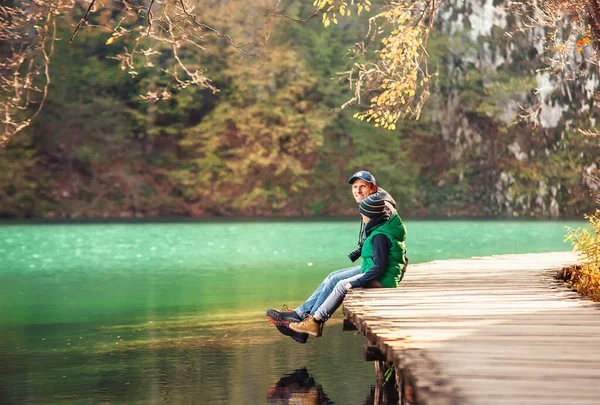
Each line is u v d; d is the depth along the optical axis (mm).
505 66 35844
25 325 8508
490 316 5375
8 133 8125
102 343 7340
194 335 7730
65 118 35375
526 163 36188
